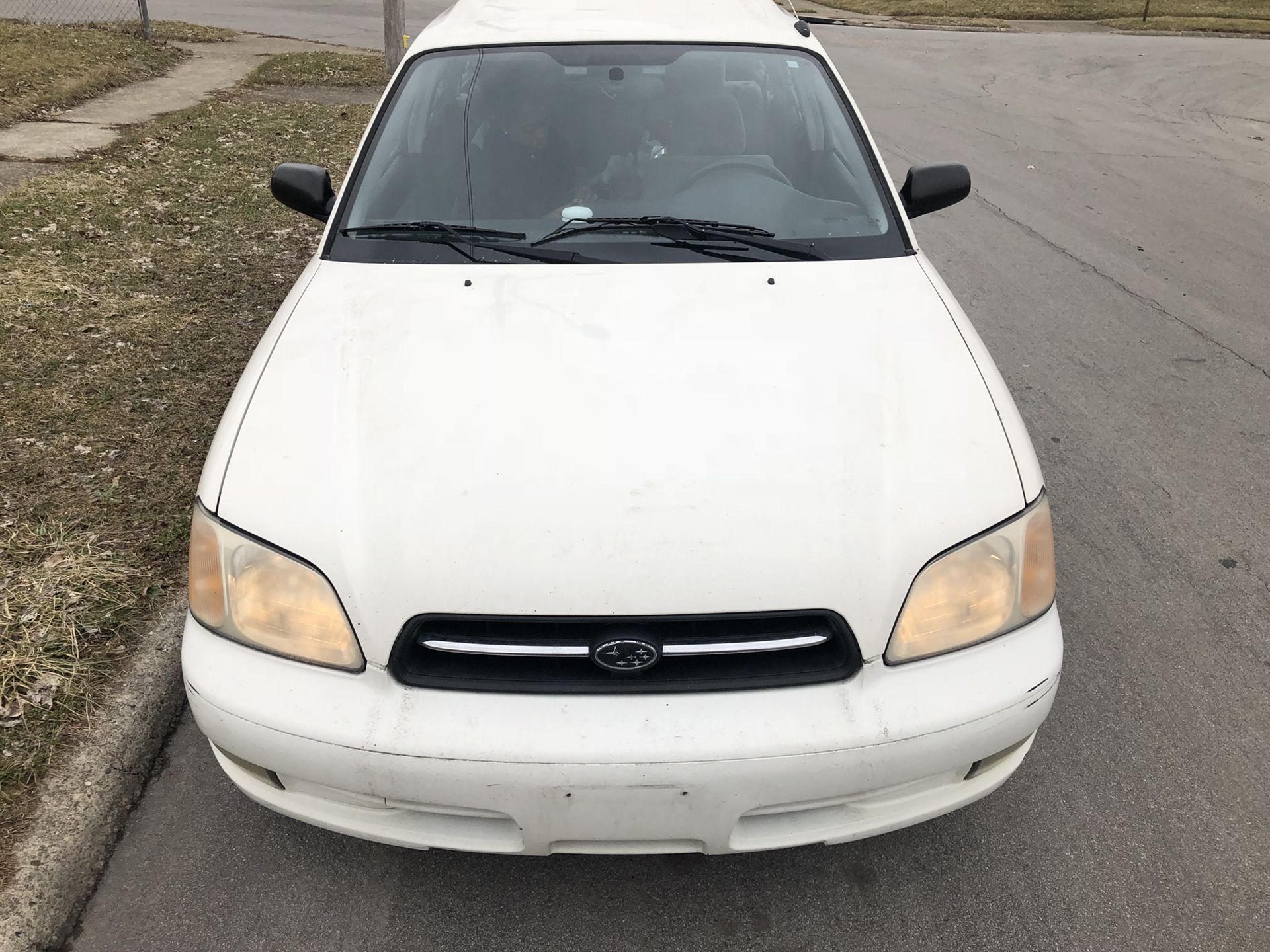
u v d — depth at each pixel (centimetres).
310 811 170
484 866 202
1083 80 1270
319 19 1571
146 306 442
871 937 188
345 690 159
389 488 167
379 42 1361
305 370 194
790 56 277
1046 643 173
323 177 269
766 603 158
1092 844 207
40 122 779
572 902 194
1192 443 373
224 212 577
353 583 160
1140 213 682
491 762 153
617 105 260
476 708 156
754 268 224
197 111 847
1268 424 389
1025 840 208
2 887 184
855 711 158
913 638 163
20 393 359
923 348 202
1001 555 170
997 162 816
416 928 189
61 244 507
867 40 1608
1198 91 1213
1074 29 1906
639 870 201
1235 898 195
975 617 167
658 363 191
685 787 155
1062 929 189
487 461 170
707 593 157
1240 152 889
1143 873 200
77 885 193
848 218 244
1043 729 238
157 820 210
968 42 1619
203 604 171
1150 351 455
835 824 168
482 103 260
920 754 160
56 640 243
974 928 189
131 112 845
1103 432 380
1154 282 546
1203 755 230
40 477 309
